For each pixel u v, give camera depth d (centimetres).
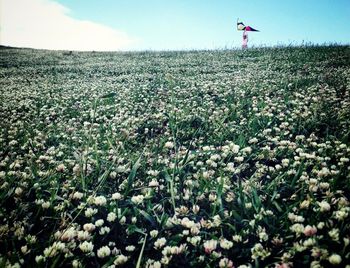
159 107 770
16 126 685
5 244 249
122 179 377
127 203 307
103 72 1766
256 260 213
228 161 412
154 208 301
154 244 248
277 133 503
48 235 270
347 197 297
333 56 1633
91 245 243
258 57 1872
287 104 706
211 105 748
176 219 277
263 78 1121
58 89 1241
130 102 859
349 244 218
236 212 271
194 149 474
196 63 1831
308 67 1336
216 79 1205
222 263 219
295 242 230
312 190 298
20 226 272
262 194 314
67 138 546
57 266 230
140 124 617
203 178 338
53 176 363
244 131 525
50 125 650
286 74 1192
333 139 461
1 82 1579
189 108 701
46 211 299
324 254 207
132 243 261
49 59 2708
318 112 594
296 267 214
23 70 2045
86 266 236
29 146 518
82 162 360
